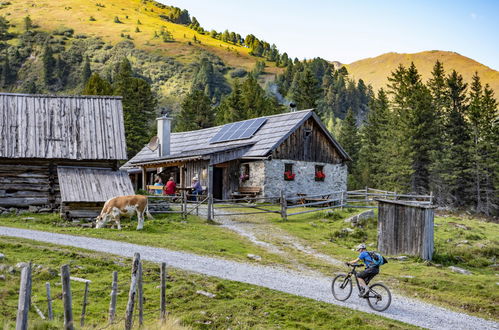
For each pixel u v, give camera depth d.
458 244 24.75
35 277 14.74
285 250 21.89
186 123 81.44
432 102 70.25
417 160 62.94
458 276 18.91
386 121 77.81
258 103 79.12
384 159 67.69
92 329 10.84
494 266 22.12
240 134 40.28
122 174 28.03
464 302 15.79
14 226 22.50
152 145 43.34
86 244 19.27
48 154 27.34
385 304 14.30
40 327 10.29
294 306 13.94
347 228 26.77
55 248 18.14
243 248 21.38
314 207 33.72
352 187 62.72
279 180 36.03
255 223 27.70
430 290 16.95
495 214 58.69
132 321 11.70
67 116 29.62
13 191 27.03
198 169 35.94
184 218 26.77
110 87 70.62
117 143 29.02
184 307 13.45
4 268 14.91
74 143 28.31
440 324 13.54
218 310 13.34
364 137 81.25
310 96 75.69
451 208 58.81
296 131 37.38
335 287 15.25
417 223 22.34
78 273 15.53
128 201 23.17
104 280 15.00
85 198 25.22
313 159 38.31
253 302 14.07
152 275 15.82
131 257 17.70
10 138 27.42
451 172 61.62
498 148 59.56
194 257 18.75
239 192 36.97
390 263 21.17
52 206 27.41
